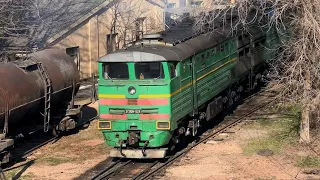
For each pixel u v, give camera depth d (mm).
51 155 28219
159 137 25406
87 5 51312
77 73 33094
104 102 25891
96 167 25828
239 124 32781
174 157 26516
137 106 25359
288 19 31562
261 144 28406
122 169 25391
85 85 48062
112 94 25672
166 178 23781
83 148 29406
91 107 39875
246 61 37438
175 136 27172
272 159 25938
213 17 29906
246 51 37875
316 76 26766
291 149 27344
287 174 23828
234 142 29125
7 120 26250
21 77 27719
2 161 25828
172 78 25500
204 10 30078
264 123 32656
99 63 25844
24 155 28281
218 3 31094
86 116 37219
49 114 29797
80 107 33125
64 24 48031
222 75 32719
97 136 31906
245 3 27891
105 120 25938
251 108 36875
